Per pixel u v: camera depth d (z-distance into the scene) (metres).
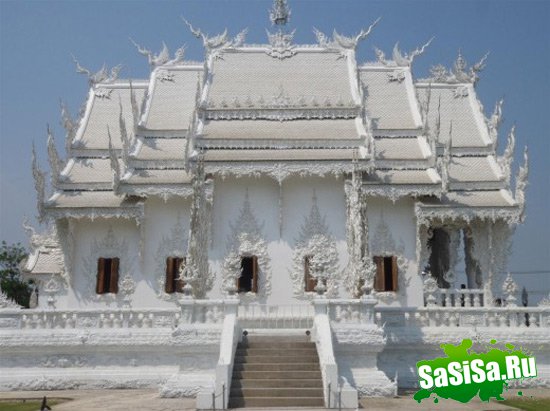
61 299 37.94
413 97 39.69
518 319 27.22
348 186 33.41
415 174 35.28
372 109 38.97
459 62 42.06
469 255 37.50
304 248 33.78
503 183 36.00
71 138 38.03
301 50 40.94
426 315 26.97
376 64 41.41
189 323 23.53
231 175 33.75
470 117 40.22
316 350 22.00
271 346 22.45
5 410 19.66
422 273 34.41
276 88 38.72
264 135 35.25
